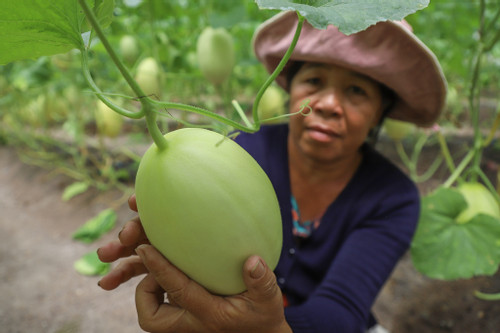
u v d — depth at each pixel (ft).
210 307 1.21
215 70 3.87
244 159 1.19
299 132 2.00
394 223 2.07
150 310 1.39
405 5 0.97
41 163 7.41
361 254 1.95
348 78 1.85
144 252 1.15
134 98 0.99
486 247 2.53
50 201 6.06
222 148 1.15
